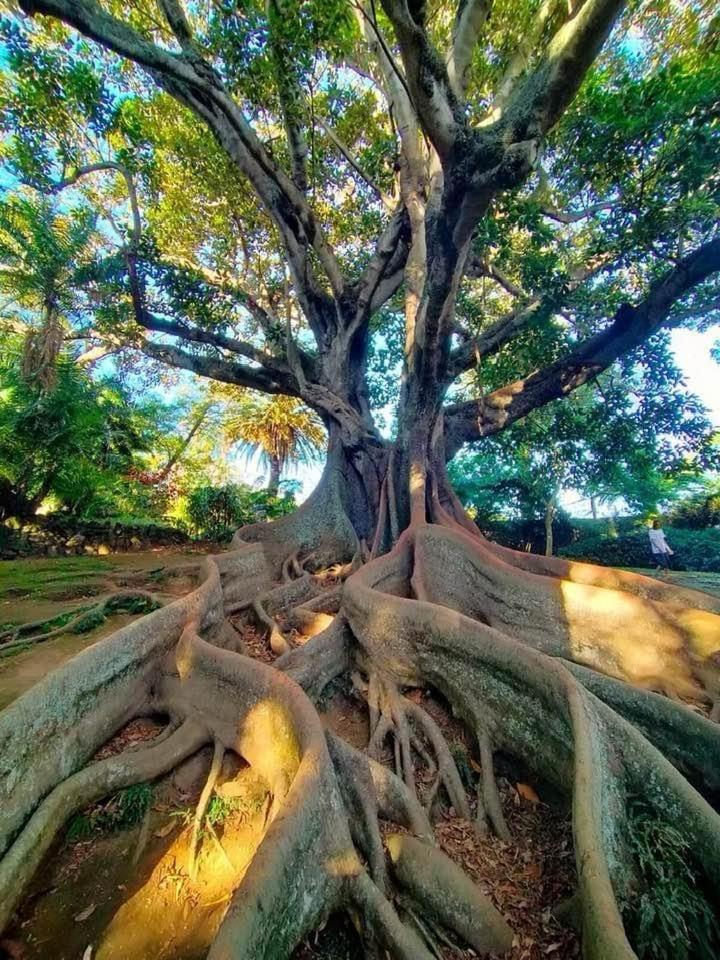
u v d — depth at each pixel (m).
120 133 10.39
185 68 6.42
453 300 6.54
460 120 4.57
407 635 4.96
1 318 12.91
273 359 11.18
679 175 7.10
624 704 4.30
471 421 10.12
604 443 11.51
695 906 2.70
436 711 4.71
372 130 11.77
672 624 5.41
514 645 4.28
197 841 3.32
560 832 3.47
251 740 3.84
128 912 2.92
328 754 3.24
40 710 3.65
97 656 4.28
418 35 4.03
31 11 5.18
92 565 11.89
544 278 8.84
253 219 12.30
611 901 2.37
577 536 16.75
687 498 16.52
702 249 7.71
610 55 10.29
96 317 11.28
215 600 6.05
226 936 2.15
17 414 13.00
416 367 7.68
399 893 3.02
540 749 3.81
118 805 3.61
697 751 3.85
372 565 6.44
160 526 16.73
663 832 3.01
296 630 6.60
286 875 2.55
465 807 3.77
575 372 9.30
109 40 5.61
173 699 4.50
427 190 8.49
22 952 2.70
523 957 2.74
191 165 11.27
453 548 6.88
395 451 8.64
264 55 7.48
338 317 10.37
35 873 3.09
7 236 11.07
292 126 8.05
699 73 6.53
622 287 10.12
